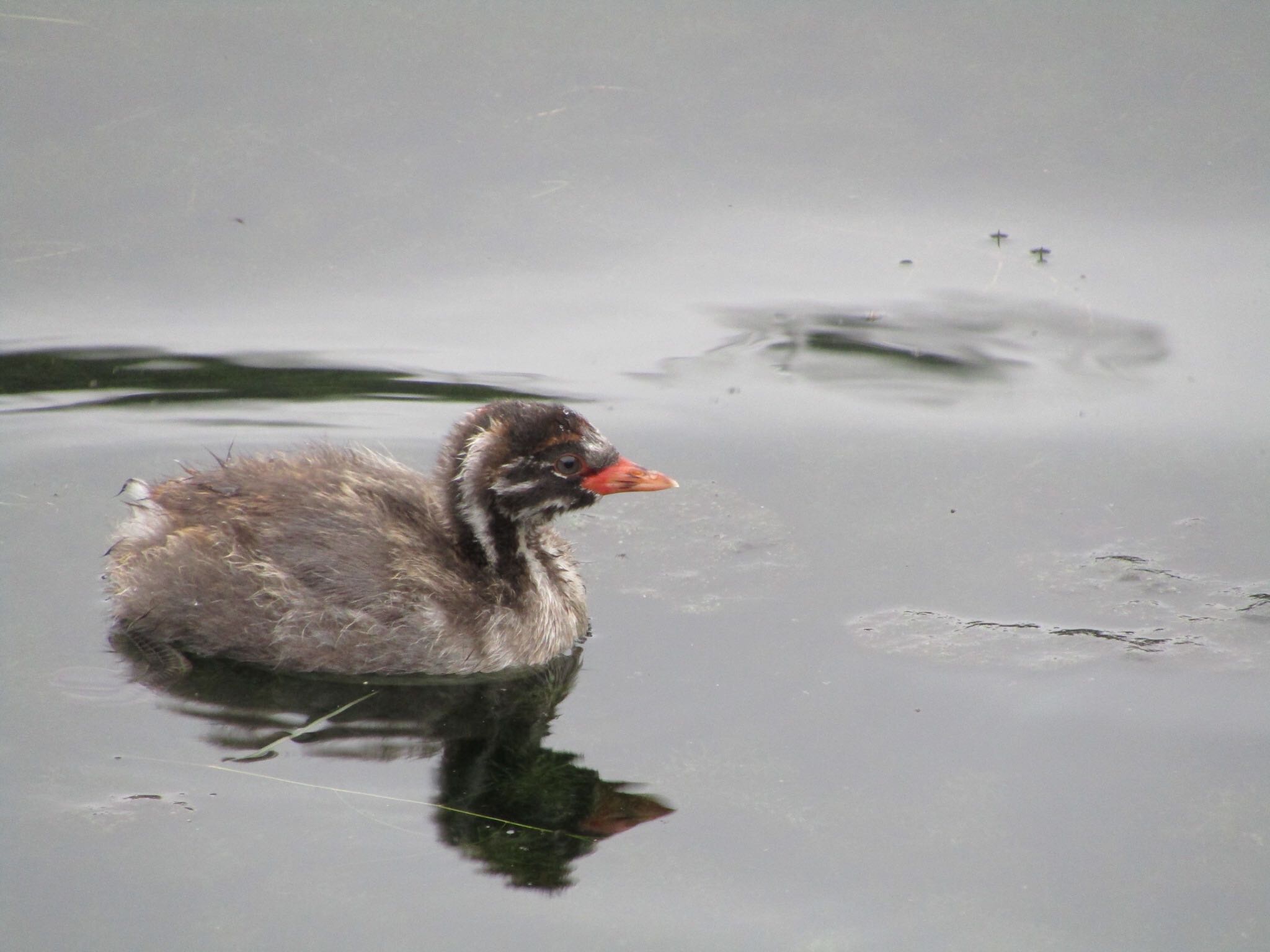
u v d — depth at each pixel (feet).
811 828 35.73
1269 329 60.59
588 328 61.00
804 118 70.44
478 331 60.49
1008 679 41.88
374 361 58.23
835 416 57.16
